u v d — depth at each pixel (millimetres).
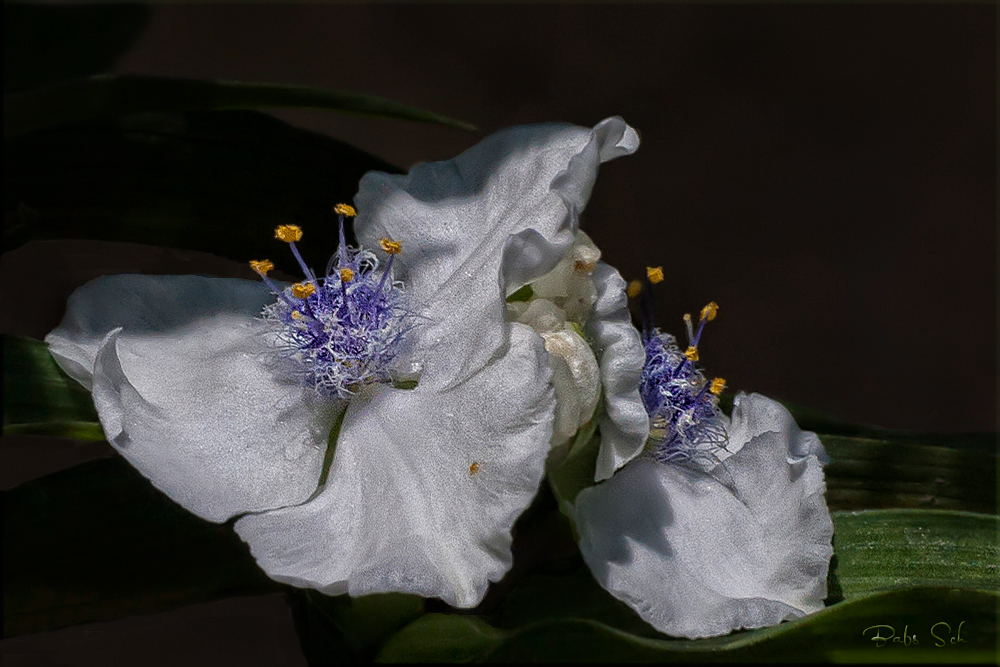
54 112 264
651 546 266
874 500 291
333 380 269
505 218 271
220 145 283
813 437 276
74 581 260
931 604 255
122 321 272
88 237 279
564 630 251
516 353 260
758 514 269
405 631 262
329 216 285
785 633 254
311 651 265
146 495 264
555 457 265
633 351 263
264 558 257
